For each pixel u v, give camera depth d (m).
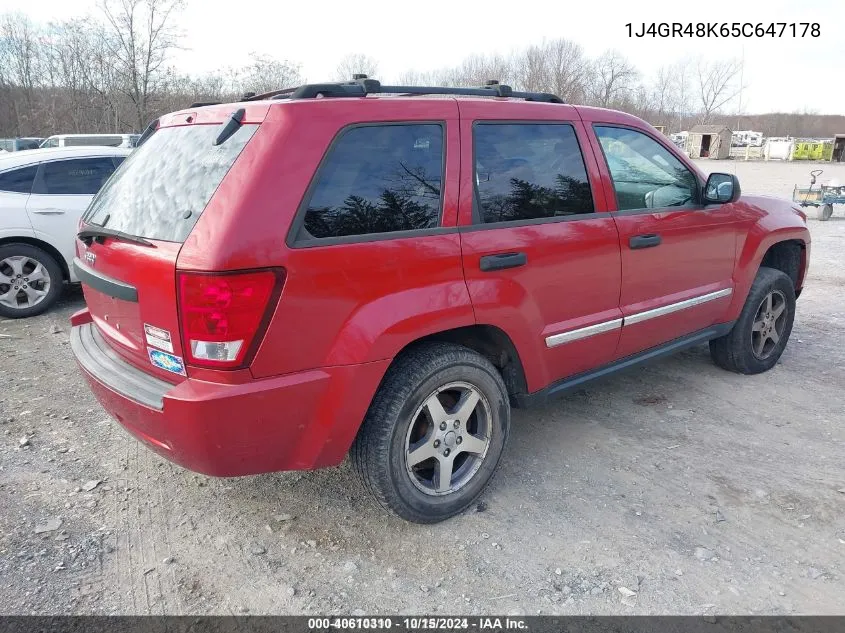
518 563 2.95
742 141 63.84
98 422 4.33
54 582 2.81
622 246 3.76
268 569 2.92
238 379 2.53
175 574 2.88
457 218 3.07
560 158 3.55
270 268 2.50
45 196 6.84
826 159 52.81
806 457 3.83
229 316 2.45
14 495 3.46
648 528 3.19
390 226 2.87
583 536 3.13
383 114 2.89
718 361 5.16
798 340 5.98
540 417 4.41
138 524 3.24
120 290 2.80
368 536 3.15
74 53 24.12
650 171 4.03
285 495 3.49
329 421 2.76
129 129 22.11
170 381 2.71
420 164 2.99
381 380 2.90
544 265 3.37
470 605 2.70
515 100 3.44
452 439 3.21
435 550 3.04
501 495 3.49
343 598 2.74
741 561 2.94
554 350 3.54
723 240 4.45
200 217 2.53
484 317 3.12
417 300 2.89
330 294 2.67
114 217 3.05
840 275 8.91
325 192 2.70
